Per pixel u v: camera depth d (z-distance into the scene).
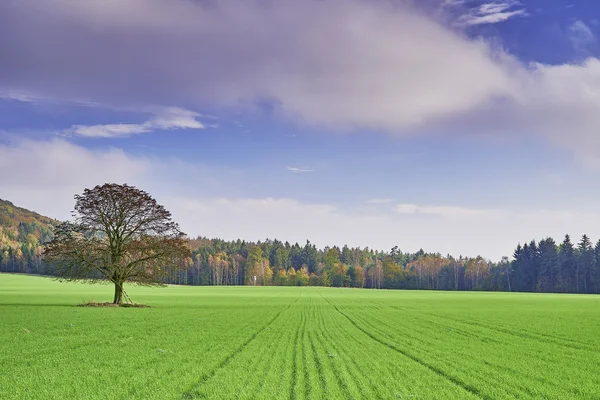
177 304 75.44
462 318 52.72
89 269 64.25
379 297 114.12
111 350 27.25
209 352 26.59
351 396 17.03
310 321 47.50
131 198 65.69
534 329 41.34
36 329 36.91
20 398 16.73
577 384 19.80
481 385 19.25
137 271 66.44
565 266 197.38
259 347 28.77
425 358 25.61
